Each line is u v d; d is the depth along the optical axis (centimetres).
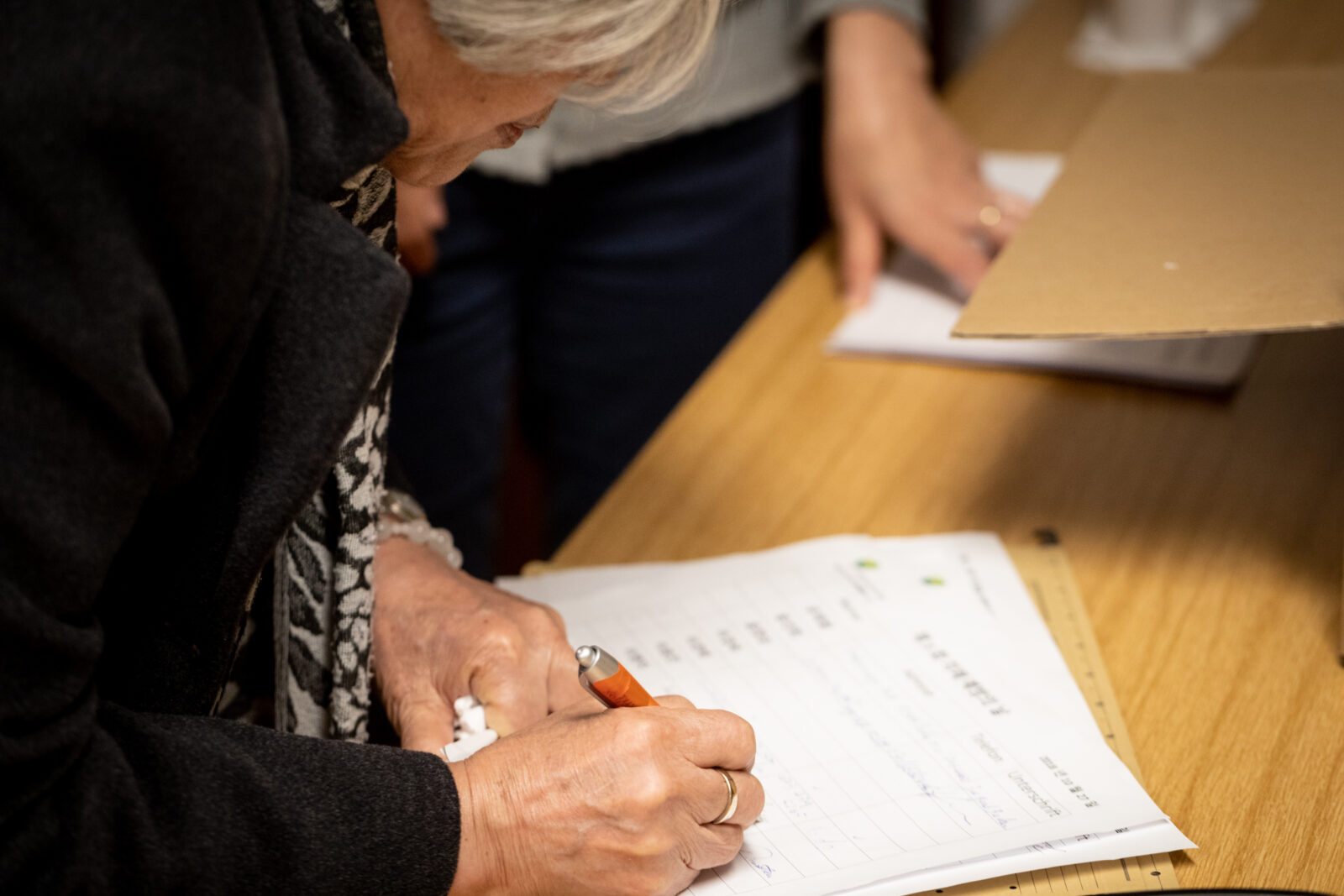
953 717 73
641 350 160
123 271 48
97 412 50
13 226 46
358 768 60
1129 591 84
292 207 56
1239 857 64
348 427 59
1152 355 105
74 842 53
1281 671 76
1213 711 74
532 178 139
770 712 75
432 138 62
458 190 143
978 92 155
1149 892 61
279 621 75
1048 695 74
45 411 48
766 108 152
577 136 138
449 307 149
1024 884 63
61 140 46
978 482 96
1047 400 105
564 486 175
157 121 47
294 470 60
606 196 147
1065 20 170
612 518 97
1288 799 67
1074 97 150
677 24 61
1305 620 80
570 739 63
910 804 67
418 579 83
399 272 58
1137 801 66
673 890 63
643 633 83
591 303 157
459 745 73
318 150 55
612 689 65
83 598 52
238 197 50
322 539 73
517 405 230
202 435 58
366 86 55
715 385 112
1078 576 86
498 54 55
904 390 108
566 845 61
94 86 46
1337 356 104
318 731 77
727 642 81
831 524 94
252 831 56
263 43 51
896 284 123
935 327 114
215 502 62
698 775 62
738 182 153
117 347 48
